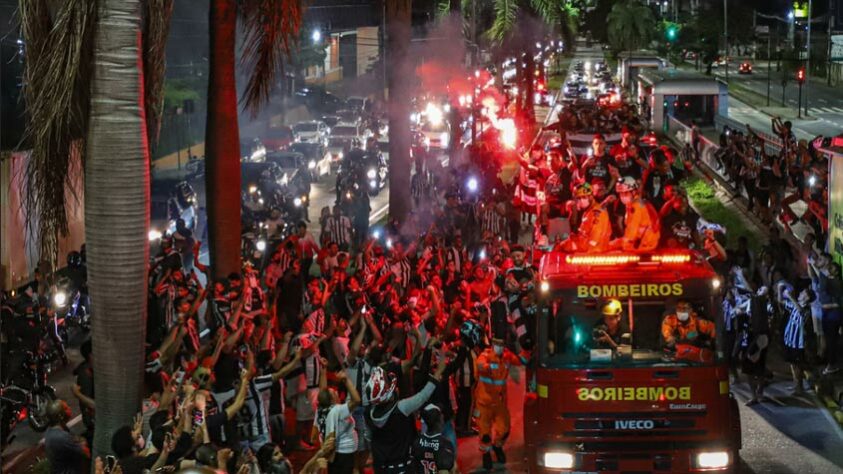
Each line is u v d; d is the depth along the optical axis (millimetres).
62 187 10789
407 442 9805
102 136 10500
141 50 11094
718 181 36156
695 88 52344
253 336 14758
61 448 10031
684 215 16734
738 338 17156
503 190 29828
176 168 47969
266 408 12672
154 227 28359
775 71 115062
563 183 25203
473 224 27359
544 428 12180
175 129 53344
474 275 18031
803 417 15805
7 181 22516
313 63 78750
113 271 10617
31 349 16578
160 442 9688
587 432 12086
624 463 12062
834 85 100312
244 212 30734
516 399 17047
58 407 10164
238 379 11688
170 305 18406
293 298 18672
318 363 14367
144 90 11570
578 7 72438
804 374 17547
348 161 42938
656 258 12688
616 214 17391
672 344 12070
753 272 20188
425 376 12008
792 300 16844
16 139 26438
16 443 15961
